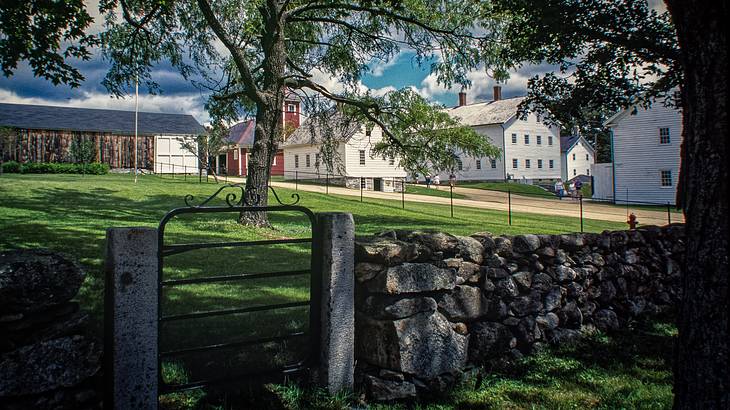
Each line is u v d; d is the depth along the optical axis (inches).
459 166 775.1
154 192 904.3
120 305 121.7
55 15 410.6
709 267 111.8
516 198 1480.1
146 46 634.8
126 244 123.2
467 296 182.2
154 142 1771.7
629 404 162.1
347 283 159.0
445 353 171.6
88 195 796.6
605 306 246.2
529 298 206.8
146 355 125.5
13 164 1402.6
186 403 145.3
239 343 148.5
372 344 165.3
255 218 576.1
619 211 1165.1
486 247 197.3
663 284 279.4
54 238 395.9
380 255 159.9
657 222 932.0
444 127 735.7
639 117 1515.7
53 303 113.8
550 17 385.1
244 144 2063.2
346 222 159.0
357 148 1664.6
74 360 116.2
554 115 474.9
